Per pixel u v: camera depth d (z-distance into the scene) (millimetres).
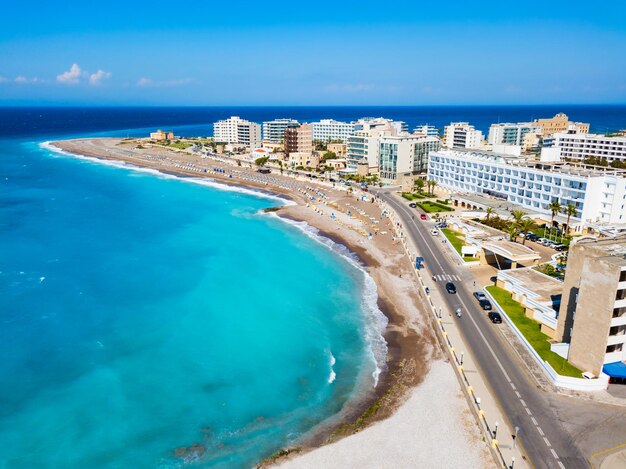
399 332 83562
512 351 73625
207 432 59844
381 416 60812
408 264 116812
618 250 67125
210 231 150250
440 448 54438
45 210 175875
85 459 55469
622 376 61875
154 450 56781
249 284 106875
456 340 77375
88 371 73000
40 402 65500
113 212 175250
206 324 88375
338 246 133625
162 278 110188
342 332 84938
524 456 51781
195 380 71125
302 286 105625
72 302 96875
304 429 59875
